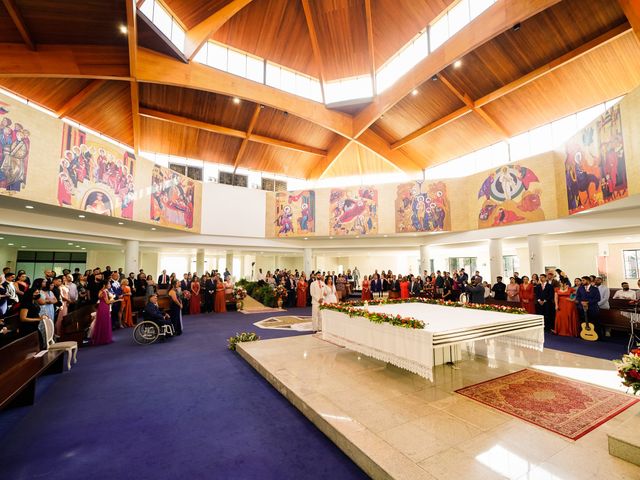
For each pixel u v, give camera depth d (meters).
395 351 4.20
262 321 10.50
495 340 6.24
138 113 12.49
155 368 5.56
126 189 11.91
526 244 16.02
